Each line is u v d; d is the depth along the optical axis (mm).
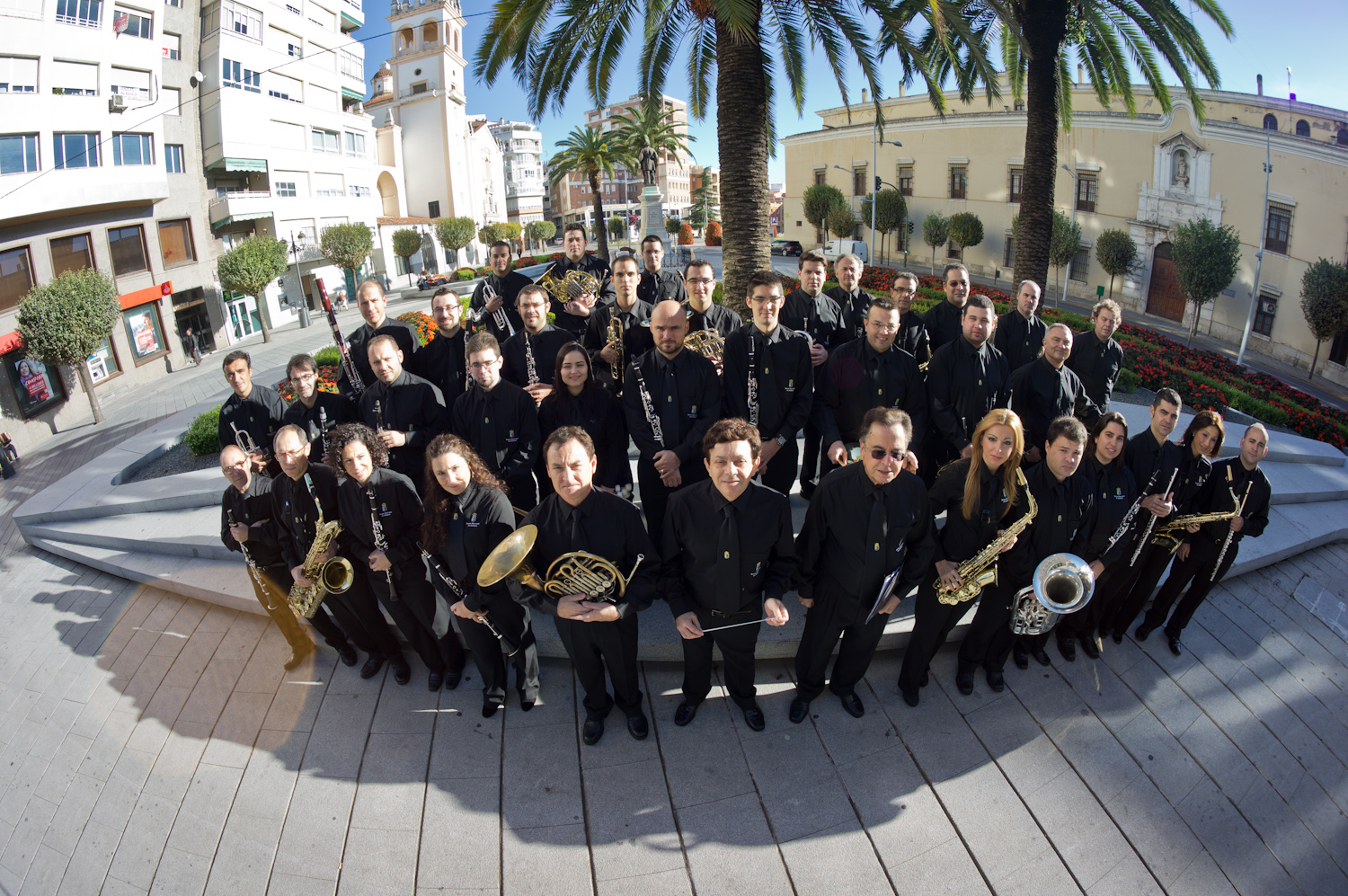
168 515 7160
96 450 16469
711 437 3424
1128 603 4879
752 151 8477
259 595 4754
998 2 8734
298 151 32906
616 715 4297
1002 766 3967
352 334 6043
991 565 3943
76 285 18484
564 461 3418
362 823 3703
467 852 3520
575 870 3410
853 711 4227
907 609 4883
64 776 4234
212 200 28047
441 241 43656
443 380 6000
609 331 5676
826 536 3783
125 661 5191
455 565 3822
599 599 3605
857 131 38906
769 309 4559
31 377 18969
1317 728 4477
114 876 3578
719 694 4422
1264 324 23219
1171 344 17156
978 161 33531
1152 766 4055
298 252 32031
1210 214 24828
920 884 3338
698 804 3713
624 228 78688
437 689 4531
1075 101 29375
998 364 4969
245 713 4527
